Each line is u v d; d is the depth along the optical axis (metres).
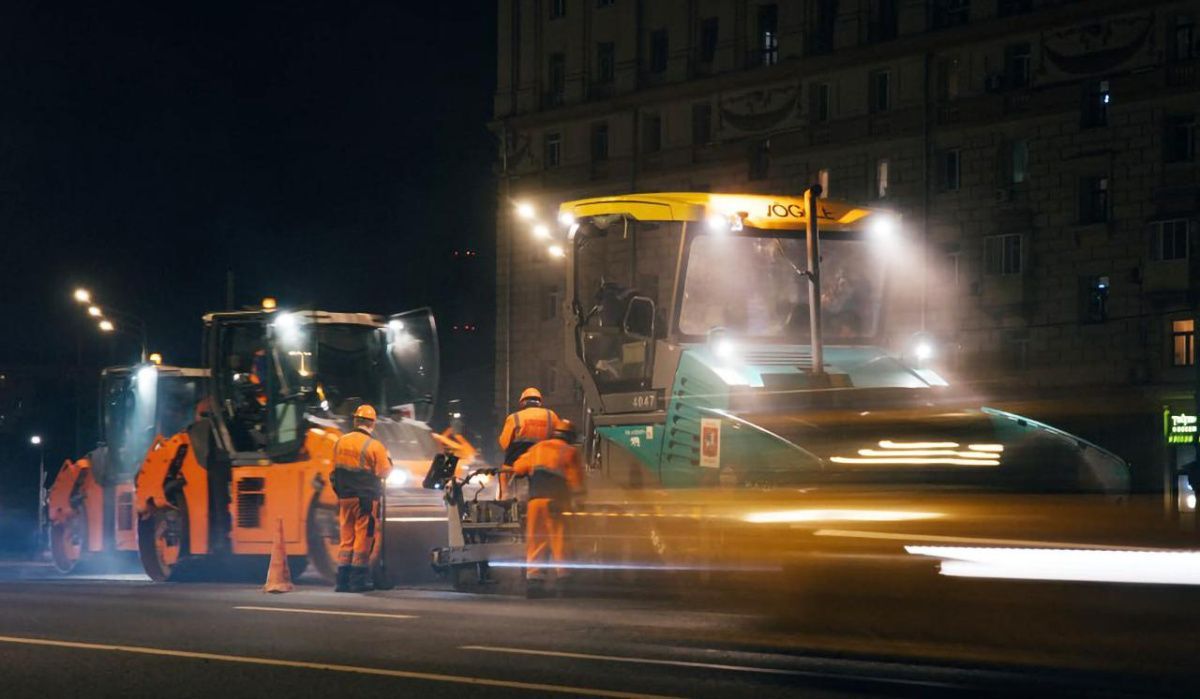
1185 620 10.05
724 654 10.04
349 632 11.53
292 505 18.08
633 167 60.69
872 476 12.95
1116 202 48.22
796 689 8.48
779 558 12.45
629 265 15.15
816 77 55.22
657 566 13.88
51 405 68.25
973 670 9.24
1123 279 48.22
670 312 14.59
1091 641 10.47
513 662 9.67
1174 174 46.94
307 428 18.16
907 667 9.38
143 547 20.03
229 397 18.83
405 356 19.94
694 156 58.91
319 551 17.86
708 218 14.61
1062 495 12.34
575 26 62.91
